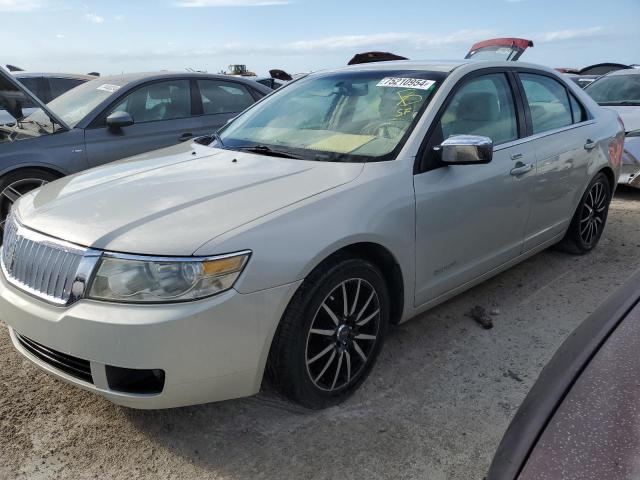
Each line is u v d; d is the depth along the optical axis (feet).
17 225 8.48
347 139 10.09
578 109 14.32
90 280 7.14
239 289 7.11
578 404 4.37
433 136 9.85
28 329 7.58
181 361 6.98
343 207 8.26
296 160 9.67
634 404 4.18
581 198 14.34
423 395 9.22
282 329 7.73
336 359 8.68
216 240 7.12
